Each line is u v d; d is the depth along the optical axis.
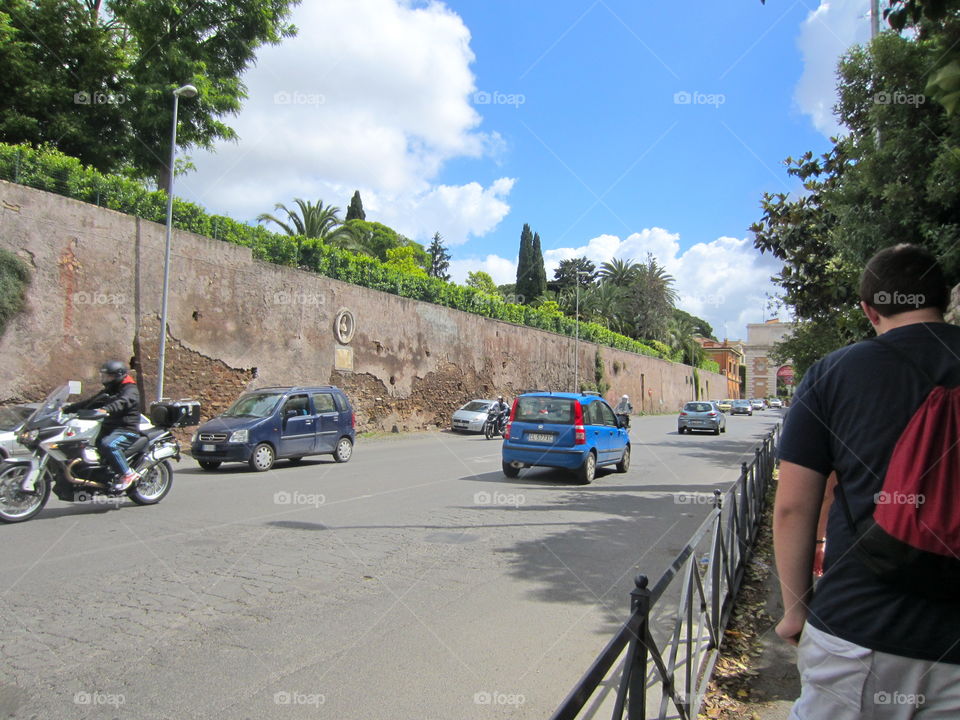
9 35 19.16
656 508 9.69
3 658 3.95
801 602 1.86
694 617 3.88
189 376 17.70
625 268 73.25
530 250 67.94
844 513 1.75
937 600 1.57
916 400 1.67
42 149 17.31
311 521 8.16
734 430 34.38
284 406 14.38
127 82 22.28
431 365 28.52
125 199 16.59
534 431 12.27
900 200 6.07
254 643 4.27
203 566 6.02
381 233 62.41
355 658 4.09
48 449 7.91
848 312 7.78
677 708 3.09
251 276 19.66
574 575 6.09
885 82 6.31
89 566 5.94
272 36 23.50
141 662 3.94
